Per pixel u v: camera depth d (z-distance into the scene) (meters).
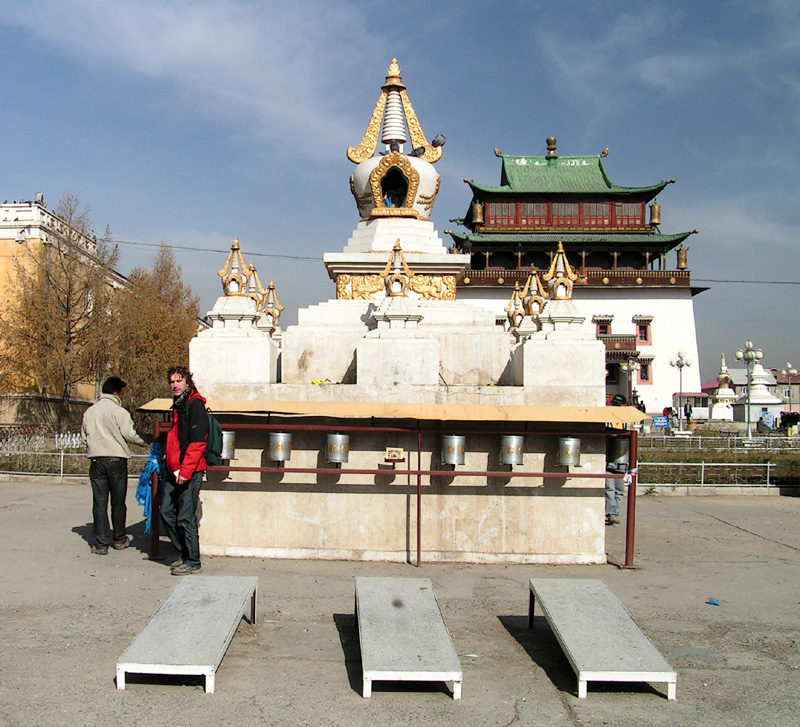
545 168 80.75
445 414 9.66
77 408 43.81
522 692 6.08
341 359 12.34
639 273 77.00
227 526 10.28
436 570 9.76
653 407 75.81
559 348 10.49
